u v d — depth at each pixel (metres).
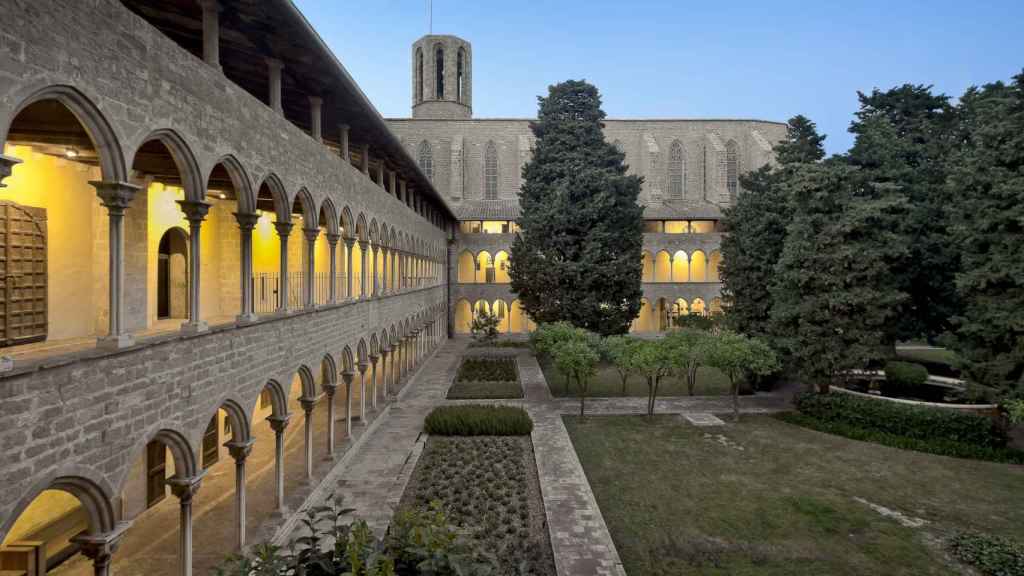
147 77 9.26
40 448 7.29
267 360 14.39
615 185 44.16
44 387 7.36
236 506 13.45
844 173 26.98
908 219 27.70
